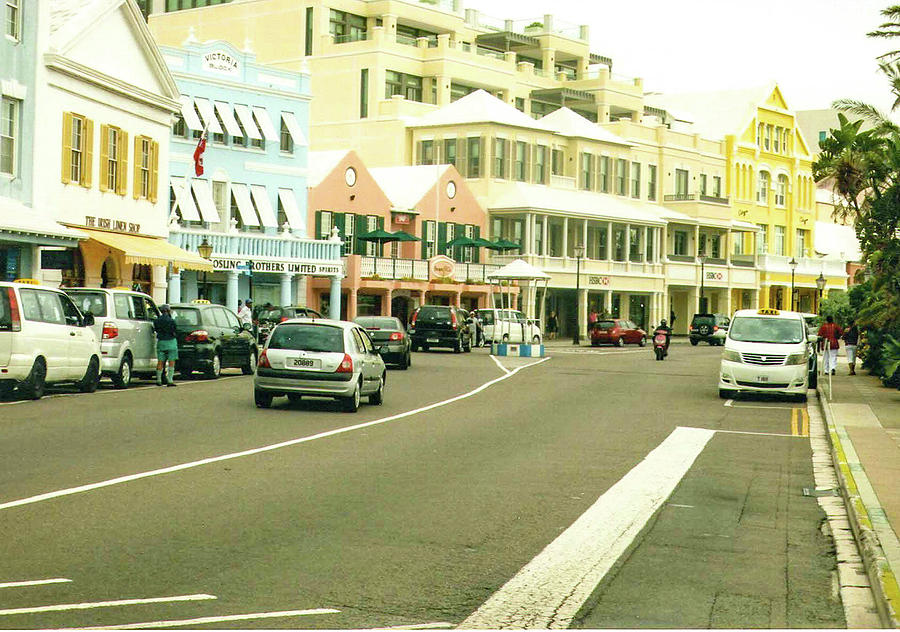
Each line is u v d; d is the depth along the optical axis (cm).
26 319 2202
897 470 1546
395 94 7944
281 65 8244
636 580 922
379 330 3803
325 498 1248
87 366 2442
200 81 5256
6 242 3219
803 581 941
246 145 5494
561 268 7569
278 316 4378
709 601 860
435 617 788
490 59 8581
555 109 9369
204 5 8756
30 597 798
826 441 2028
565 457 1677
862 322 3650
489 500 1274
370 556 968
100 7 3766
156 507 1155
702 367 4388
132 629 728
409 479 1408
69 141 3612
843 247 11281
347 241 6275
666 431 2089
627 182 8506
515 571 937
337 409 2322
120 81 3925
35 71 3416
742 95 10038
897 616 771
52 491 1224
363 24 8450
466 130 7500
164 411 2123
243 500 1216
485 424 2112
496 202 7419
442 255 6588
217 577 873
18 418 1925
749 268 9431
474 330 5950
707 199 8938
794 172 10325
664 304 8550
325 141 8050
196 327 2973
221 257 5047
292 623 756
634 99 9519
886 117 4059
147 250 3853
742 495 1388
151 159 4272
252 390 2678
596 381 3444
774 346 2891
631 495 1348
